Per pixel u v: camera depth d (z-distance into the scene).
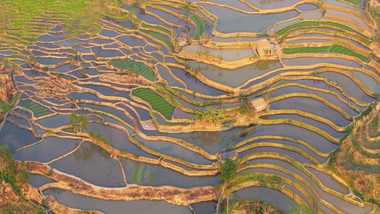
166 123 92.00
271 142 86.81
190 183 79.88
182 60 111.06
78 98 100.88
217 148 86.56
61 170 82.38
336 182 77.88
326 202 73.69
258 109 93.75
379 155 79.31
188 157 84.69
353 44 113.25
